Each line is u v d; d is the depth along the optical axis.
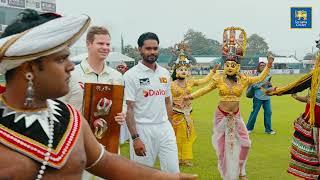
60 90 2.03
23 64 1.94
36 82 1.98
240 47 7.14
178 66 8.62
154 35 5.44
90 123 4.10
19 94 1.97
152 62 5.48
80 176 2.06
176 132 8.31
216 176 7.62
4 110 1.95
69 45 2.02
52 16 2.04
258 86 12.16
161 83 5.54
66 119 2.07
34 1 24.58
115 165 2.27
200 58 70.94
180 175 2.32
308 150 6.06
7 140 1.87
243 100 24.12
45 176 1.92
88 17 2.03
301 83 6.23
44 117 2.00
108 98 4.14
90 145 2.20
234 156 7.01
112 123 4.19
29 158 1.89
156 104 5.49
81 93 4.68
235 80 7.07
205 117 16.56
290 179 7.43
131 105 5.41
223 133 7.07
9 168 1.85
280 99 25.08
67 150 1.98
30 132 1.92
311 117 5.92
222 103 7.06
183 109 8.42
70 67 2.06
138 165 2.32
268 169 8.12
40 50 1.91
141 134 5.47
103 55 4.79
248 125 12.71
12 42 1.88
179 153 8.38
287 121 15.23
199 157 9.22
